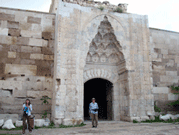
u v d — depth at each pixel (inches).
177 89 541.0
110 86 515.5
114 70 511.5
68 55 419.5
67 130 324.8
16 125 367.9
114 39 486.6
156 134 283.0
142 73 472.1
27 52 445.4
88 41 447.2
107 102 531.2
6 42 434.9
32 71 439.5
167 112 521.7
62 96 398.6
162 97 527.2
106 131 311.1
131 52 475.5
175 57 571.2
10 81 419.8
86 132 302.2
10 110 408.5
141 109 452.8
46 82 444.8
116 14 484.7
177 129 327.0
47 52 459.5
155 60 544.7
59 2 435.2
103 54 506.3
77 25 439.5
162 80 539.2
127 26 489.4
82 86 422.6
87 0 473.1
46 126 372.2
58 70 405.7
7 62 426.6
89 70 486.0
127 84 463.8
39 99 431.5
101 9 470.3
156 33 566.3
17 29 447.8
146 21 504.4
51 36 470.3
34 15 466.6
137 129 331.0
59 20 426.3
